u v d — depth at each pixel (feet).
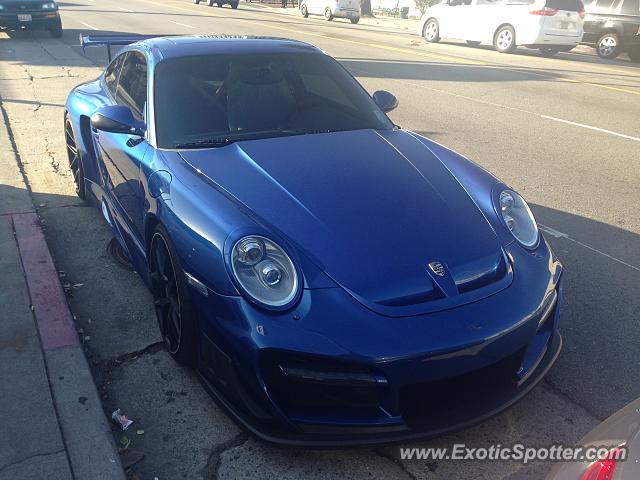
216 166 10.30
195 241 8.86
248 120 11.84
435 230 9.20
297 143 11.25
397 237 8.91
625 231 16.90
